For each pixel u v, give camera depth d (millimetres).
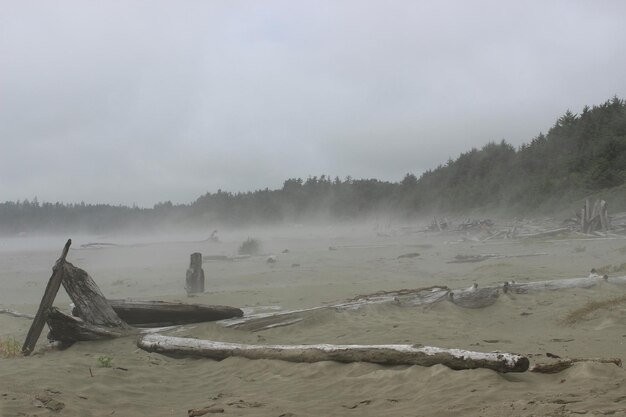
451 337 7789
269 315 9391
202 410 4840
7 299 16328
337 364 6281
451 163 80062
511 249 25062
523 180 54875
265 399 5309
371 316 9555
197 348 7457
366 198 90750
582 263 17266
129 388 5840
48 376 5934
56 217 138125
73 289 8734
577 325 8195
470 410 4242
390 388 5270
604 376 4797
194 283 15031
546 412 3895
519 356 5145
